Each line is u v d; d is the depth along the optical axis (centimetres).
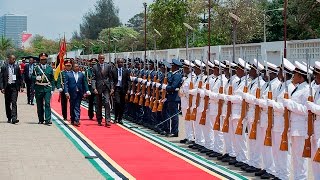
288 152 1048
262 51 2300
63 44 2366
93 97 2122
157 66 1822
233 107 1223
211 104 1344
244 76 1213
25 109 2553
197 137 1433
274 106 1038
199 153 1385
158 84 1772
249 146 1162
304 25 3453
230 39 4225
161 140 1611
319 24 3441
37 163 1213
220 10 4278
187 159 1290
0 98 3553
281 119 1039
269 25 4341
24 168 1156
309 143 941
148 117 1906
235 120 1220
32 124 1952
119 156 1321
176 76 1667
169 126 1706
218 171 1152
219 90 1281
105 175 1095
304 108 978
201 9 4584
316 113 921
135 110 2042
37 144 1490
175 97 1678
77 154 1340
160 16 4641
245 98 1153
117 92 1973
